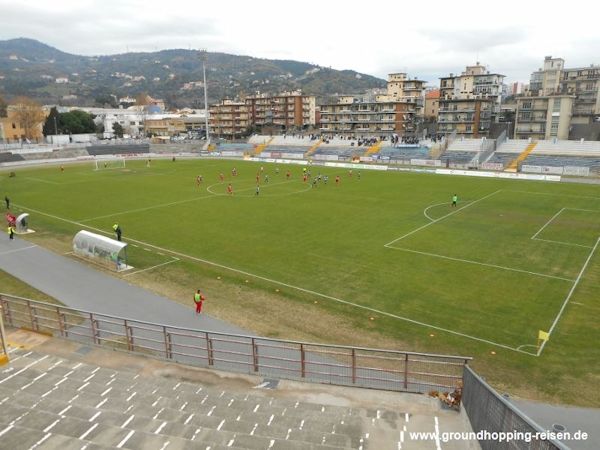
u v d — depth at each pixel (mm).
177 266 35719
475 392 13172
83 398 15414
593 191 70000
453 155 107250
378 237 43844
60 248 40688
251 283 32062
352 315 26938
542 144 101750
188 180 83500
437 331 24953
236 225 48938
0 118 144125
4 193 70500
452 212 55219
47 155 119875
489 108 130125
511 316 26750
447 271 34344
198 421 14023
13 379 16719
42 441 13008
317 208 57844
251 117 181000
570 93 125875
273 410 14773
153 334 23938
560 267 35219
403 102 139000
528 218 52031
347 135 140750
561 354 22484
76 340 19906
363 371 20391
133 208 58406
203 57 142250
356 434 13305
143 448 12648
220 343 22938
